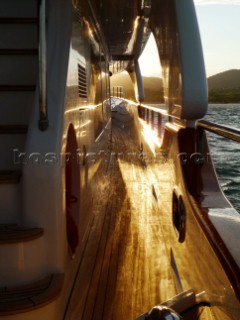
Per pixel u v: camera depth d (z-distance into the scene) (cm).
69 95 291
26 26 343
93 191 492
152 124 844
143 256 388
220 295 217
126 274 350
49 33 294
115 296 313
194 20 347
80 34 374
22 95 311
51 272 242
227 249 221
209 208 285
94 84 531
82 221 376
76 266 324
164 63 442
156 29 485
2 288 226
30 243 229
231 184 1213
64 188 254
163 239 430
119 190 653
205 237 247
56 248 241
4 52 326
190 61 344
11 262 227
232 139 202
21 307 205
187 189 320
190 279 297
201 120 324
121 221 489
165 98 457
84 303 302
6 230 234
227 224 256
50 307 216
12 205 251
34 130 247
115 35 920
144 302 306
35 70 329
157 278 346
